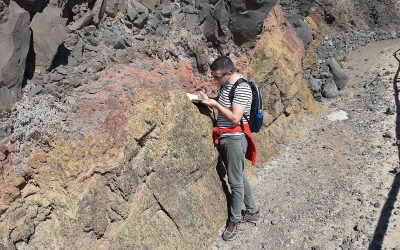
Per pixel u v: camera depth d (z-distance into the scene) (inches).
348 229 122.9
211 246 116.7
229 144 112.0
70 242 94.7
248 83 111.0
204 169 119.7
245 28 149.4
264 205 132.1
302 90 185.2
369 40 285.4
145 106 108.7
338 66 211.5
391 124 175.5
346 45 277.6
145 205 105.6
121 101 107.4
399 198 133.3
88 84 112.5
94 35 126.0
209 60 144.3
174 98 115.0
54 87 106.9
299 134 171.9
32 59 109.9
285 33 180.5
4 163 91.3
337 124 179.3
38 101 101.9
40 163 94.0
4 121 96.1
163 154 109.5
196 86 134.3
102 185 99.2
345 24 298.7
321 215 128.2
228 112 107.9
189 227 113.0
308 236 120.7
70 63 117.0
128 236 101.5
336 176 145.2
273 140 159.0
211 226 118.3
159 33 136.9
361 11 306.2
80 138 98.3
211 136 122.0
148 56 130.6
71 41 120.5
